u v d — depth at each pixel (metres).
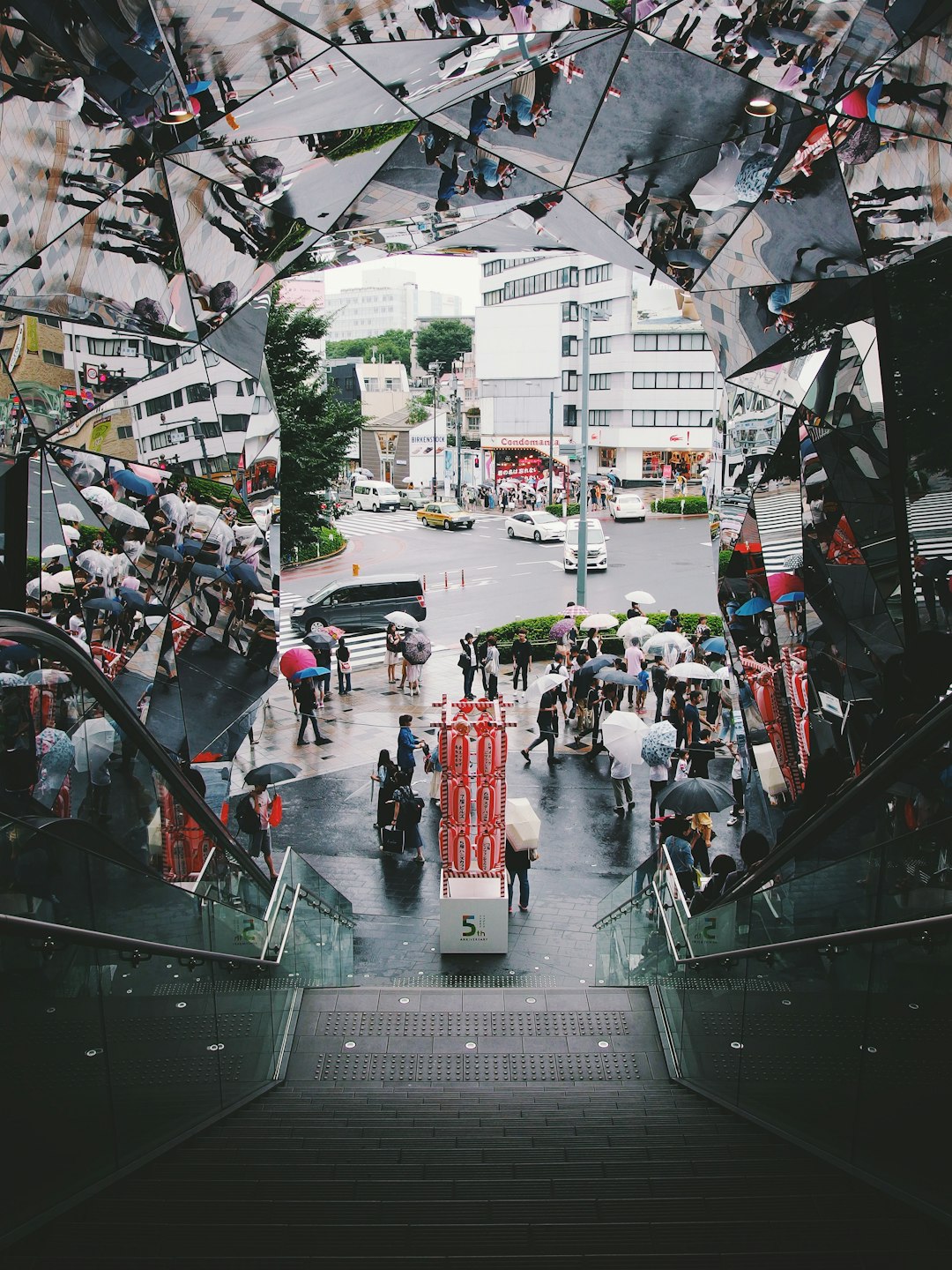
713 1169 5.21
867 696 10.52
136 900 5.61
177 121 7.21
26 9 5.55
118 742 7.52
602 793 17.88
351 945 12.73
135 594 12.33
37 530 11.01
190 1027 6.22
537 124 8.54
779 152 8.16
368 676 25.62
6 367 8.91
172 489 11.98
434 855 15.73
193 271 9.27
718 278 10.52
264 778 14.28
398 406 89.69
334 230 10.11
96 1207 4.46
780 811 13.16
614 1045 9.05
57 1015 4.36
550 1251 3.97
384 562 42.00
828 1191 4.75
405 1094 7.67
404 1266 3.74
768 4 6.62
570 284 61.06
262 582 13.91
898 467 9.60
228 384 12.48
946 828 4.38
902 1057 4.49
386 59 7.30
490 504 61.25
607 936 12.09
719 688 19.92
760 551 13.45
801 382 10.81
